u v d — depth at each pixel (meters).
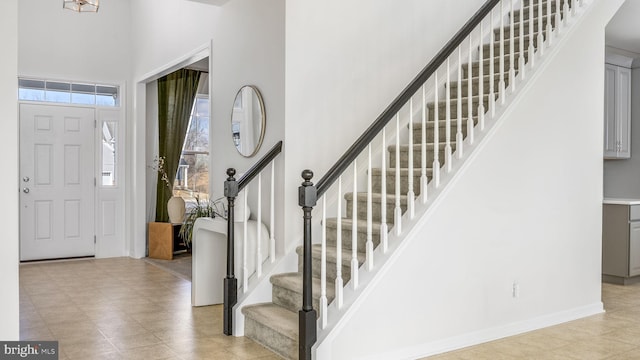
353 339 3.02
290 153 3.88
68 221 6.90
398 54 4.48
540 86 3.97
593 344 3.55
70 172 6.89
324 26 4.04
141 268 6.37
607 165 6.46
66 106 6.84
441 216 3.40
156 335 3.71
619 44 5.77
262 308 3.66
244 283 3.81
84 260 6.92
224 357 3.26
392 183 4.08
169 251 6.93
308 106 3.97
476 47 4.98
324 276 3.07
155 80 7.37
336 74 4.11
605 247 5.66
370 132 3.20
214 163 4.91
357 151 3.16
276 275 3.80
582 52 4.29
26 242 6.62
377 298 3.11
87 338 3.63
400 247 3.22
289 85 3.87
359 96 4.24
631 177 6.21
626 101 6.14
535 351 3.39
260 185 3.92
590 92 4.36
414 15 4.58
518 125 3.83
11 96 2.66
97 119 7.07
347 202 4.18
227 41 4.66
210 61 4.96
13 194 2.67
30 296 4.89
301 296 3.48
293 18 3.88
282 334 3.22
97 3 4.73
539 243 3.98
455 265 3.48
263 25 4.11
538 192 3.97
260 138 4.12
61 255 6.86
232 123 4.56
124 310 4.40
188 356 3.27
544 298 4.02
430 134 4.31
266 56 4.07
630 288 5.41
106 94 7.17
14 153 2.67
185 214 7.30
